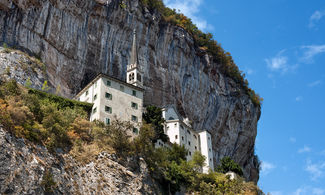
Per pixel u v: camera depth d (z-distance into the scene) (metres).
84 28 86.00
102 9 89.06
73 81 81.06
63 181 48.59
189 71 106.81
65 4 83.12
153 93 94.69
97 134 59.22
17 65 69.56
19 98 55.50
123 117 67.56
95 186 52.28
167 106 92.44
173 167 67.38
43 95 63.25
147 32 98.50
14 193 42.12
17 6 76.12
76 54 82.94
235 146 117.81
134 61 88.94
